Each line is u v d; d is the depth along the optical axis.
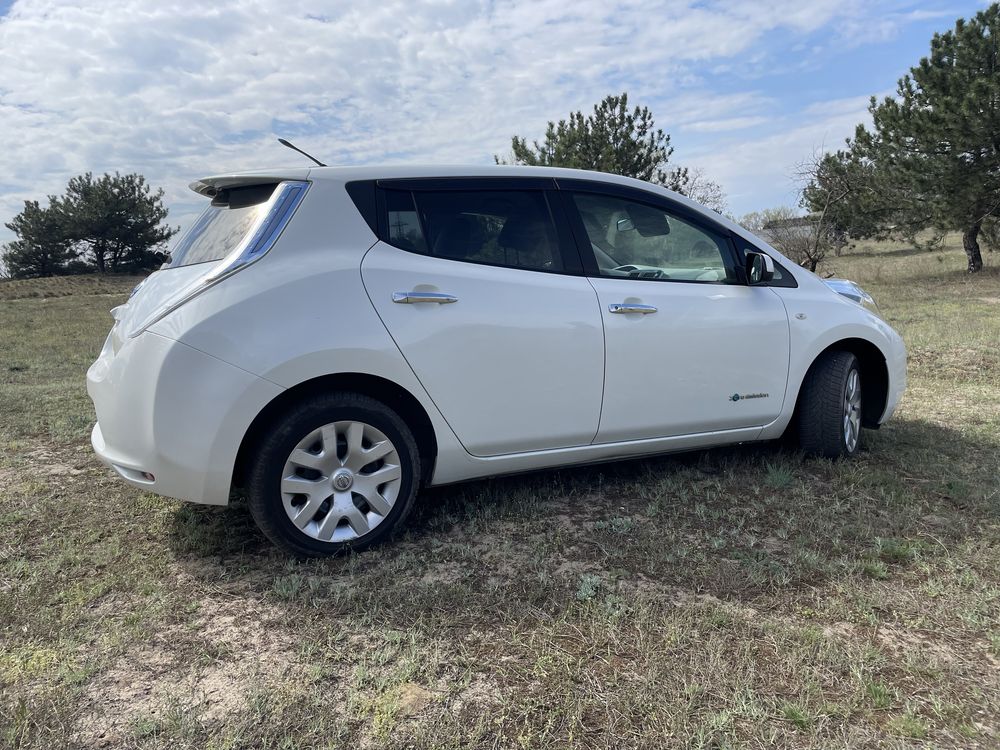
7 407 6.03
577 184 3.67
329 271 2.99
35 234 45.34
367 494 3.09
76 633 2.51
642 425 3.67
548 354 3.37
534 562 3.00
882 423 4.55
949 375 7.43
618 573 2.89
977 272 20.11
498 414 3.31
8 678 2.24
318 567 2.96
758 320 3.92
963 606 2.62
